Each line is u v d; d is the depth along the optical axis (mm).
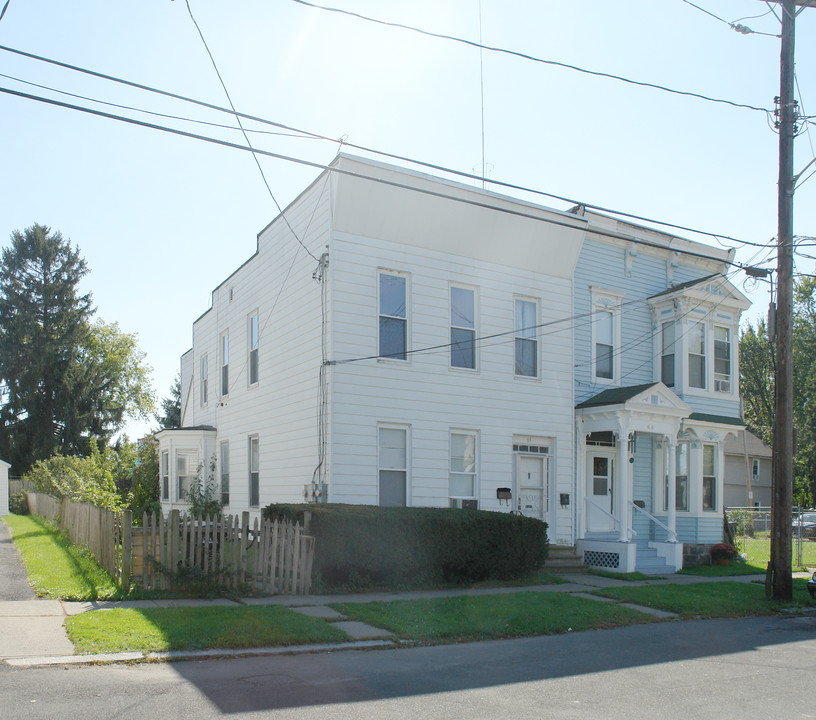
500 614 11367
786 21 14648
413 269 17234
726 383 22438
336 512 13461
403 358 16984
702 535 21609
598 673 8227
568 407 19422
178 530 12000
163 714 6145
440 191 17188
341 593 13203
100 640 8484
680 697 7277
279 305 18797
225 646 8680
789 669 8719
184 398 29062
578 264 20547
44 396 49938
